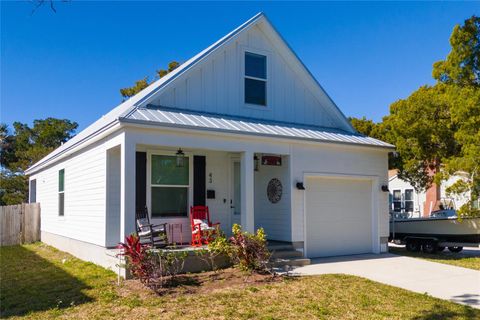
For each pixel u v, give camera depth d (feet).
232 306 23.82
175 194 39.63
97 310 23.17
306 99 48.19
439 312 23.43
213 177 42.11
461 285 30.32
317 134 43.16
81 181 42.96
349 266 37.09
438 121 53.52
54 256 45.11
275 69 46.01
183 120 34.78
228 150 36.60
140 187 37.45
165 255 30.25
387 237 46.83
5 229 62.34
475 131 43.91
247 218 36.88
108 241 35.60
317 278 31.01
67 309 23.56
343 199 44.62
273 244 39.70
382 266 37.27
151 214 38.04
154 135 33.01
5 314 23.24
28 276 33.19
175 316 22.09
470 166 42.75
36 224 65.00
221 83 42.11
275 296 25.94
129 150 31.86
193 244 36.47
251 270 31.65
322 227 42.80
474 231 47.93
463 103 43.34
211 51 41.19
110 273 32.35
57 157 50.21
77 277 31.42
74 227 44.86
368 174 45.98
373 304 24.85
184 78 39.73
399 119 56.49
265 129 39.42
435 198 87.81
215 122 37.17
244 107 43.37
